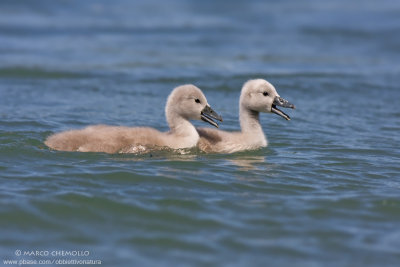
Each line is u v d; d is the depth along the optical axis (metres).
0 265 8.92
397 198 11.84
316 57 32.47
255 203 11.40
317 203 11.49
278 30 40.25
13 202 10.88
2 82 24.72
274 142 16.81
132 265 8.97
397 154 15.59
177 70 28.17
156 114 20.12
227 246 9.61
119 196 11.40
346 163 14.55
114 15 43.91
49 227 10.10
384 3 51.09
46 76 26.17
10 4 44.19
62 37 35.97
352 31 39.91
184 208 10.98
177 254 9.32
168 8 47.72
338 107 21.95
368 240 9.95
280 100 16.03
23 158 13.55
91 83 25.11
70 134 14.54
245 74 27.47
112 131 14.81
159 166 13.40
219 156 14.84
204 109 15.57
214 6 49.09
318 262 9.17
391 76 27.89
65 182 12.02
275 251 9.48
